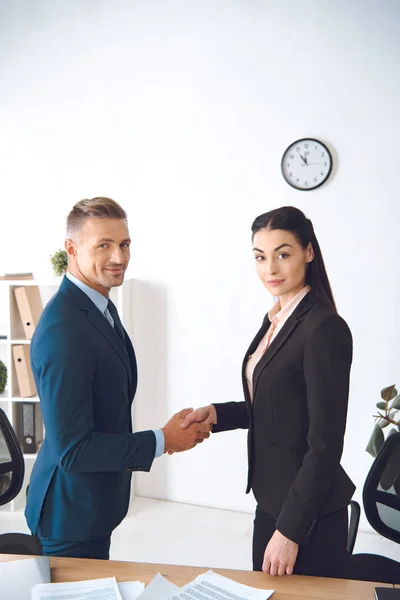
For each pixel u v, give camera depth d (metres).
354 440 3.69
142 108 3.96
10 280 3.78
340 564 1.56
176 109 3.90
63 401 1.68
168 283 4.01
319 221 3.68
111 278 1.83
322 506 1.49
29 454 3.83
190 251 3.95
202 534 3.61
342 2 3.52
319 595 1.34
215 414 2.06
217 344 3.94
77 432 1.69
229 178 3.84
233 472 3.97
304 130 3.66
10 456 2.22
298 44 3.63
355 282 3.63
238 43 3.75
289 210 1.62
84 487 1.80
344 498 1.58
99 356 1.78
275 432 1.63
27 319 3.77
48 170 4.12
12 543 2.06
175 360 4.04
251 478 1.73
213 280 3.92
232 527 3.72
